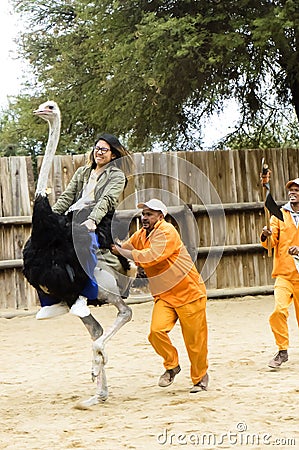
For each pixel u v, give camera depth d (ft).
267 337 40.47
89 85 75.25
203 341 27.02
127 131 73.51
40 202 25.25
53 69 80.23
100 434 22.22
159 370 32.12
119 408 25.39
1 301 53.98
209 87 66.03
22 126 91.04
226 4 62.85
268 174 30.78
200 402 25.49
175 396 26.78
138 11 66.85
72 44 79.77
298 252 30.53
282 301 31.07
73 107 78.13
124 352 37.22
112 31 68.28
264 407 24.45
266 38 57.77
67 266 25.08
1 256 54.19
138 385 29.14
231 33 59.62
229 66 62.90
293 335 39.75
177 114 71.31
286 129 76.02
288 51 63.26
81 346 40.40
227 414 23.75
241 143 76.48
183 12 65.77
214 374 30.27
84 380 30.83
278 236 31.53
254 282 58.85
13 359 37.09
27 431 22.99
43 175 25.76
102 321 49.60
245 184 58.95
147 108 68.69
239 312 51.39
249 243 58.75
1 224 53.83
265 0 62.59
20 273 54.34
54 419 24.43
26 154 93.04
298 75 64.90
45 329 47.70
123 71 65.92
